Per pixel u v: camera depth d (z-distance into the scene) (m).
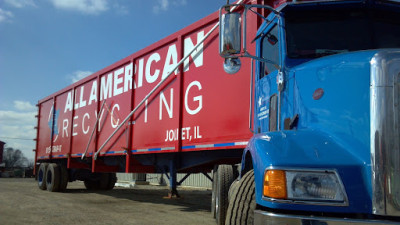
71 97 13.27
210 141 6.76
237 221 3.26
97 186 15.28
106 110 10.74
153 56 8.88
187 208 9.29
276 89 4.39
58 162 15.03
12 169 49.62
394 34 4.31
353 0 4.18
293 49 4.21
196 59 7.40
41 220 7.15
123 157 10.50
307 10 4.32
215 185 7.08
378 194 2.69
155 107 8.55
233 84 6.38
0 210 8.51
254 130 5.35
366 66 3.13
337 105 3.28
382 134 2.81
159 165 9.48
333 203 2.65
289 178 2.74
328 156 2.87
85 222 6.96
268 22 4.67
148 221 7.16
